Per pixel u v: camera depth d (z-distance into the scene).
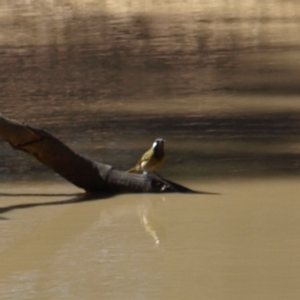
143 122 43.84
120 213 25.80
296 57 76.69
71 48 85.44
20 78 64.81
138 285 18.64
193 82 61.19
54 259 20.91
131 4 126.81
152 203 26.97
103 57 77.75
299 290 18.02
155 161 28.62
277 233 22.55
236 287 18.30
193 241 22.05
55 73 67.31
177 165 32.72
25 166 33.34
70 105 50.88
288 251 20.83
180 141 37.81
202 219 24.47
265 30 102.38
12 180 31.06
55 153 28.64
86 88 58.44
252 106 49.03
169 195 28.05
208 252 20.98
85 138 39.22
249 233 22.62
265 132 39.84
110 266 20.09
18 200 27.95
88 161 29.06
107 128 41.94
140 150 35.75
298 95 53.91
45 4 125.75
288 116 44.84
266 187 28.56
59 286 18.77
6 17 115.44
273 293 17.83
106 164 31.91
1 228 24.20
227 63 72.56
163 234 22.88
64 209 26.53
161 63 72.88
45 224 24.56
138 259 20.61
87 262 20.53
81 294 18.19
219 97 53.34
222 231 22.89
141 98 53.47
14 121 28.45
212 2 129.00
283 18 115.44
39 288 18.69
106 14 119.81
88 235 23.16
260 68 69.31
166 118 44.84
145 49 83.38
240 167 31.94
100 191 28.94
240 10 123.19
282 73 65.81
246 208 25.61
